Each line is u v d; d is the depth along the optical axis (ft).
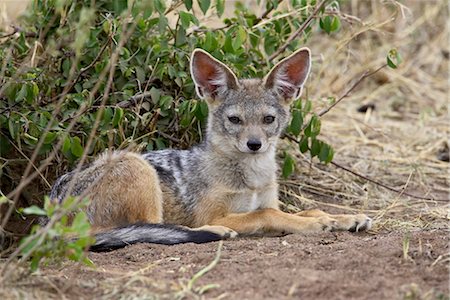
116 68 41.78
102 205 36.88
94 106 39.93
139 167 37.96
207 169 39.50
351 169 49.62
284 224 37.52
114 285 28.55
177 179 40.06
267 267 30.12
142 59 42.75
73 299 27.40
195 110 41.68
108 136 39.42
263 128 39.37
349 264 30.17
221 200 39.17
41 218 37.91
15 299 26.86
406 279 28.63
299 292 27.40
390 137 56.34
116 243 34.58
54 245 28.22
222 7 42.65
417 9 73.10
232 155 39.22
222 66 39.78
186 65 43.16
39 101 40.32
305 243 35.01
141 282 28.76
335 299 26.94
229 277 29.07
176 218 39.93
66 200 28.40
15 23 46.44
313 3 45.88
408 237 32.89
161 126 43.39
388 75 66.18
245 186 39.58
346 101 62.80
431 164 51.83
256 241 34.88
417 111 62.34
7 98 39.58
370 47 68.13
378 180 48.80
